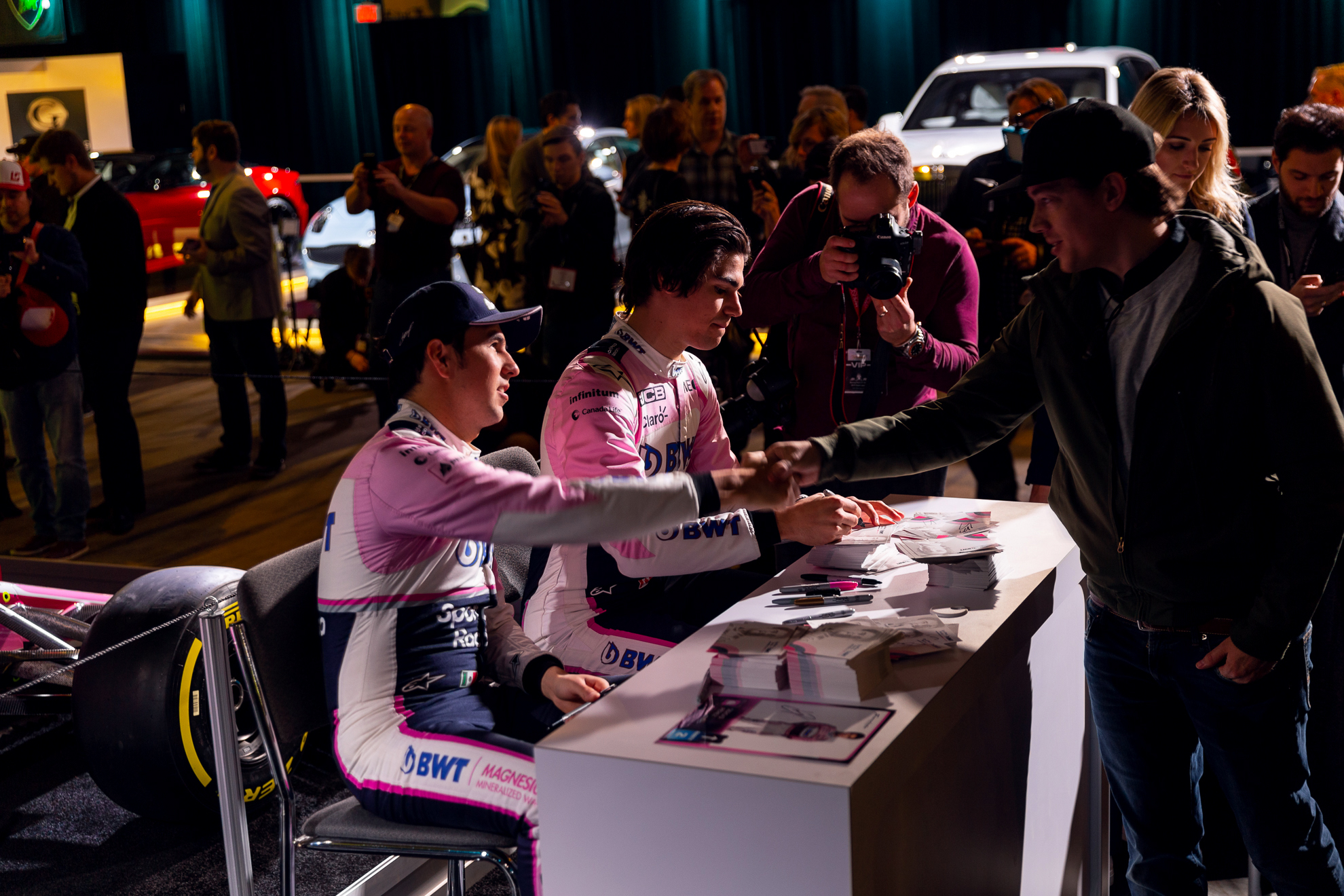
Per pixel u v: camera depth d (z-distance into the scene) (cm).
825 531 197
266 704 187
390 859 251
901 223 248
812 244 269
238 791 204
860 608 183
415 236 498
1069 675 215
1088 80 692
